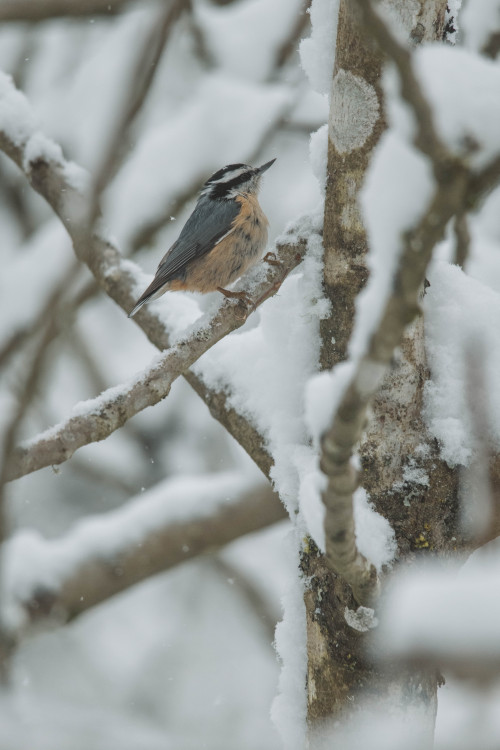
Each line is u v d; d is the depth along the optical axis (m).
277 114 13.05
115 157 9.28
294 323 5.96
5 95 8.52
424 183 3.26
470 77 3.17
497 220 9.83
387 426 5.27
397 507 5.22
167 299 7.68
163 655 14.91
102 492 15.58
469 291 5.62
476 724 3.49
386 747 4.96
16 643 9.44
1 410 7.21
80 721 6.85
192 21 13.54
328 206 5.66
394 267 3.33
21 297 11.94
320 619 5.27
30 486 15.34
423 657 2.36
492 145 3.08
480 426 5.17
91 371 14.80
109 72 14.55
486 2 7.34
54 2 12.23
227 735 13.88
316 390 3.85
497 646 2.30
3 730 6.44
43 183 8.16
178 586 15.58
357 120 5.37
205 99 13.29
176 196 12.78
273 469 5.78
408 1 5.07
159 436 14.79
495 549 5.53
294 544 5.63
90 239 7.98
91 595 9.95
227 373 6.45
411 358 5.32
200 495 10.21
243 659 14.94
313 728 5.35
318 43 5.83
